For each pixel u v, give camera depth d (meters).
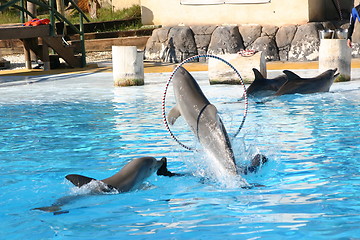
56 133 15.16
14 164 11.81
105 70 35.34
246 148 12.48
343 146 12.62
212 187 9.66
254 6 40.03
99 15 53.34
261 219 7.92
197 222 7.88
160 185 9.83
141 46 44.00
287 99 20.44
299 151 12.20
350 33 23.12
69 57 37.41
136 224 7.86
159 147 13.08
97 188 9.18
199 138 10.27
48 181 10.41
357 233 7.24
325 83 21.67
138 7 50.28
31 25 35.69
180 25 42.91
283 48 38.22
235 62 25.84
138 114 18.06
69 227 7.80
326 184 9.66
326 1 41.53
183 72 10.83
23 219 8.20
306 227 7.52
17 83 29.20
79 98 22.52
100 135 14.73
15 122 17.08
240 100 20.56
